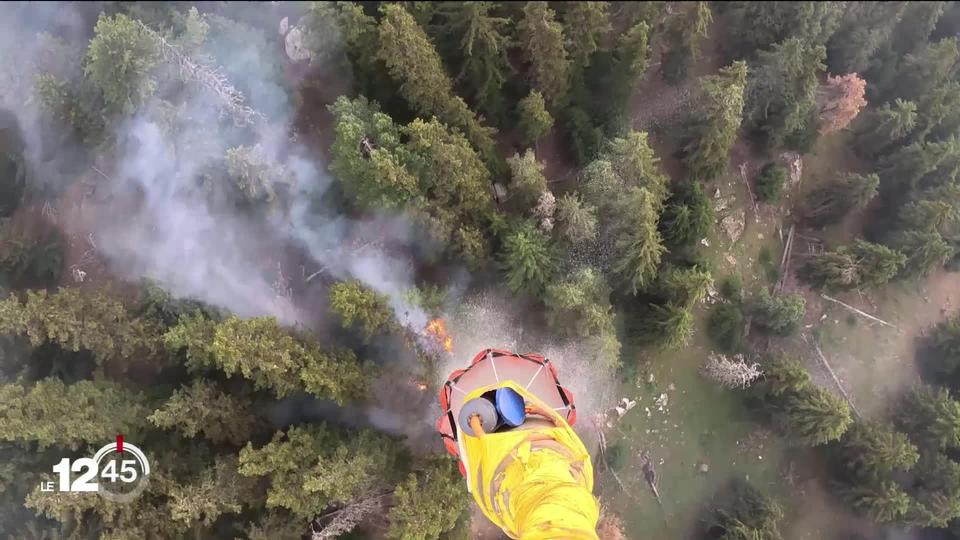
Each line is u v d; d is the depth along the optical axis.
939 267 40.22
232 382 25.16
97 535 21.72
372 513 24.94
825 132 37.62
